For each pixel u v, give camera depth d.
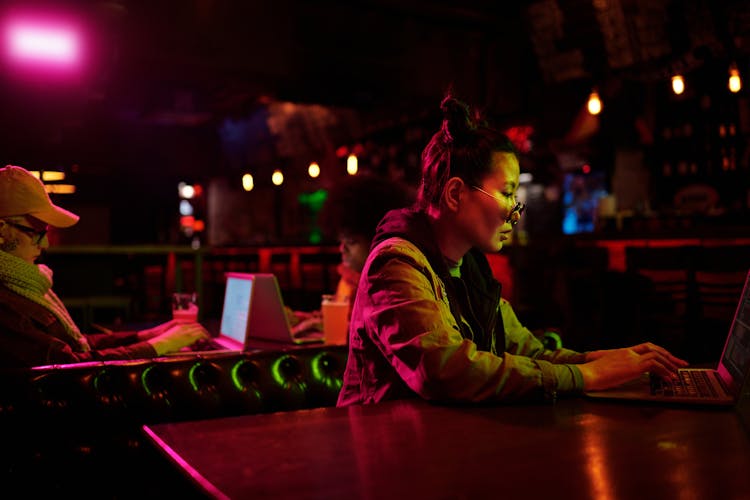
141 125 12.21
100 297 6.28
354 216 2.46
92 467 1.63
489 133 1.46
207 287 9.34
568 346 5.62
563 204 10.21
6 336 1.85
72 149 10.94
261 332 2.60
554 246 6.76
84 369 1.69
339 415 1.18
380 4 7.66
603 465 0.86
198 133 13.17
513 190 1.47
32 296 1.92
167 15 6.71
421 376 1.26
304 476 0.84
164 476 1.03
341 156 11.98
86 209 12.13
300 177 13.25
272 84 7.61
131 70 7.00
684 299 5.08
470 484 0.80
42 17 6.17
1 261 1.88
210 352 2.07
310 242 9.59
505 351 1.68
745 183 8.12
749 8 6.13
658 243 6.03
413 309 1.30
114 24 6.35
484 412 1.18
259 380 1.91
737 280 5.00
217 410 1.82
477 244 1.48
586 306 5.96
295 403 1.94
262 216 14.50
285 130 11.70
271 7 7.27
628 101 8.51
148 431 1.09
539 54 7.72
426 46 8.20
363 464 0.89
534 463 0.88
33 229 2.04
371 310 1.39
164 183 13.48
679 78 6.75
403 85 8.07
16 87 6.64
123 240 13.09
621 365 1.31
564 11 7.29
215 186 14.36
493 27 8.38
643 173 8.98
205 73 7.15
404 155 10.59
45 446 1.59
